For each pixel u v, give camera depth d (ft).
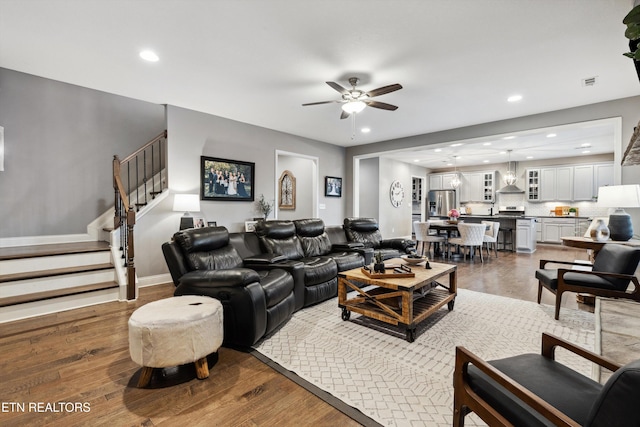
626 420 2.31
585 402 3.44
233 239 11.55
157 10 7.30
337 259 12.62
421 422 5.13
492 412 3.49
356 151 23.72
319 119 16.49
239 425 5.08
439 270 10.15
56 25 7.92
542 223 28.22
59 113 13.98
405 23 7.79
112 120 15.69
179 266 8.66
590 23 7.72
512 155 26.89
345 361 7.14
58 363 6.99
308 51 9.21
